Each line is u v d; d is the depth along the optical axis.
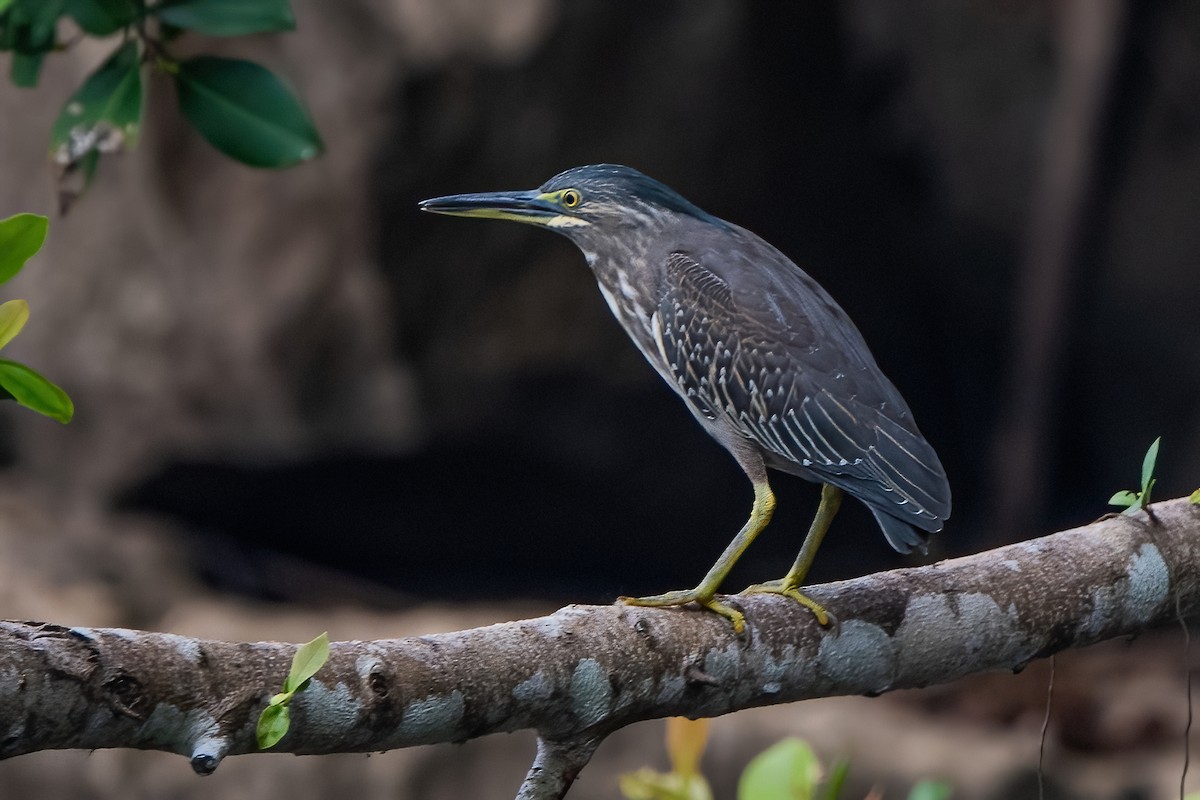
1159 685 11.41
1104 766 10.44
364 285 12.41
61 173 3.73
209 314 12.59
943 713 11.12
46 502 13.30
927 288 15.28
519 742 10.80
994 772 10.23
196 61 3.71
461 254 12.49
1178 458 15.27
